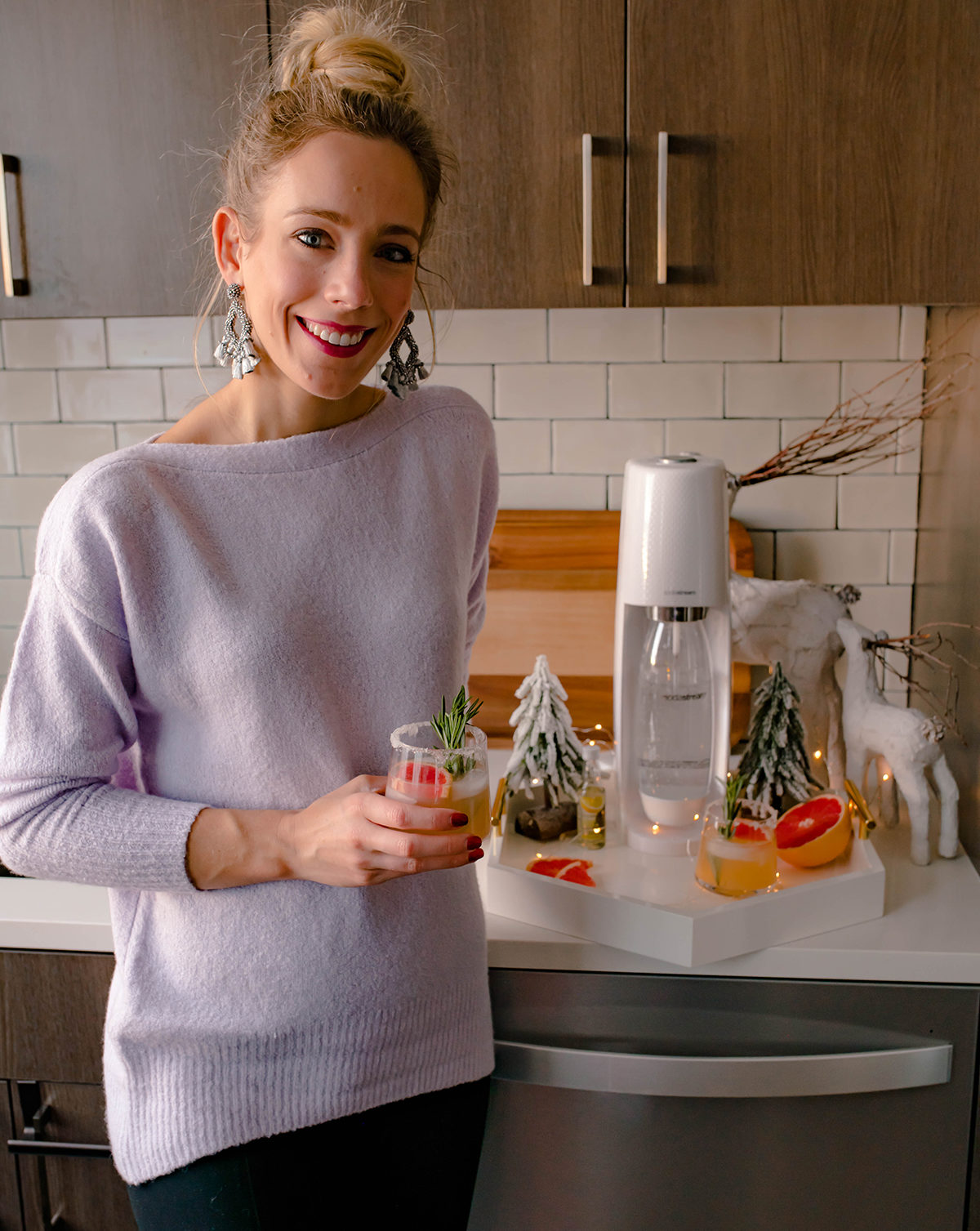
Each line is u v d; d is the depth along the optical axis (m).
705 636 1.32
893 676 1.94
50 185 1.52
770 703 1.37
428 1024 1.05
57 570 0.92
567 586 1.92
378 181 0.90
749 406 1.89
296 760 0.98
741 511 1.92
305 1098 0.99
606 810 1.48
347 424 1.04
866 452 1.88
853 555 1.92
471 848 0.88
